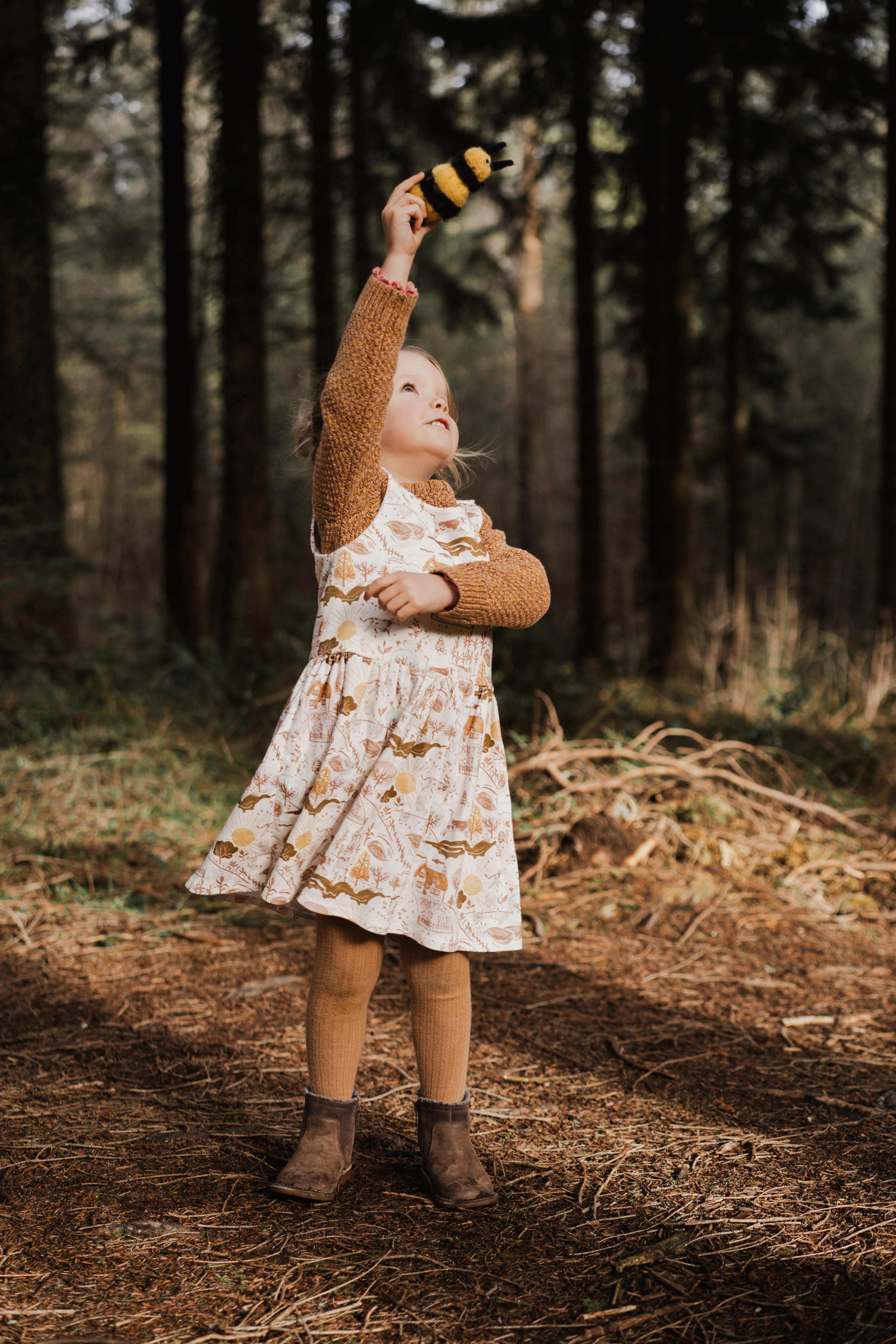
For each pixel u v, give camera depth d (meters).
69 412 18.12
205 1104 2.42
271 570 9.09
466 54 9.78
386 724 1.94
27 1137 2.24
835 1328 1.61
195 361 9.74
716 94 11.22
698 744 5.99
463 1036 2.02
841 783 5.82
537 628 12.85
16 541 7.32
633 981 3.28
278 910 2.05
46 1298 1.68
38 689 6.42
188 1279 1.74
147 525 23.73
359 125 10.89
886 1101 2.45
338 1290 1.71
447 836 1.92
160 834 4.72
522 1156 2.18
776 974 3.37
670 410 9.84
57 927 3.63
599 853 4.35
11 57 7.36
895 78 9.23
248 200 8.78
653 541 9.83
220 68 8.73
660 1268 1.78
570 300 25.62
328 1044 2.02
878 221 11.84
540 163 11.38
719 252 12.98
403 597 1.83
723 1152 2.20
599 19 10.05
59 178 13.12
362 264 11.38
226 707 6.78
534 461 20.08
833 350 21.45
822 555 19.09
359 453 1.93
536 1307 1.67
